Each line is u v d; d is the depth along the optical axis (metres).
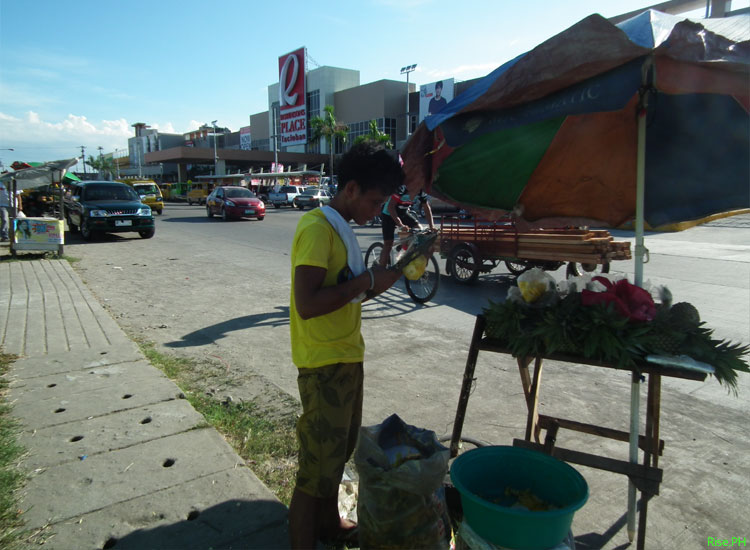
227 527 2.38
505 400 4.02
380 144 2.00
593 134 2.62
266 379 4.35
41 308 6.39
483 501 1.80
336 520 2.35
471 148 2.73
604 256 6.72
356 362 2.04
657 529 2.54
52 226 10.74
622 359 2.11
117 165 112.31
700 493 2.83
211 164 65.19
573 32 2.01
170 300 7.28
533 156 2.72
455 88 44.00
